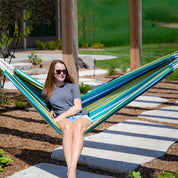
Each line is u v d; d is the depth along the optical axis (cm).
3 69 437
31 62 1745
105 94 450
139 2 1216
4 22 1408
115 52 2959
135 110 773
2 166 437
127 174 401
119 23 4984
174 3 4481
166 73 410
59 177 392
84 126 374
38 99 444
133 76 438
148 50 2750
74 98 411
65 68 421
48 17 2217
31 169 418
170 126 609
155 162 436
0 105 800
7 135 573
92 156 452
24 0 1605
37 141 547
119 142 516
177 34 3650
